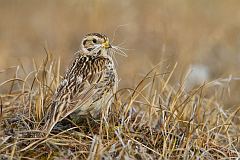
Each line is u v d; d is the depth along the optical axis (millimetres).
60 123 11539
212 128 11953
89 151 10648
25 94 12508
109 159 10547
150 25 22812
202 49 21625
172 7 24656
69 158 10648
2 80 18062
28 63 20109
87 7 21312
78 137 11164
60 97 11203
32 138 10812
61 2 25078
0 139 10898
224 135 12273
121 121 11594
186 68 18812
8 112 12133
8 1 26453
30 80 15281
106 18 23312
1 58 20156
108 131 11359
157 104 12695
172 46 19922
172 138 11297
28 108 12094
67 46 21375
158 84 13688
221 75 19656
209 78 19516
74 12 23562
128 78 17672
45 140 10789
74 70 11586
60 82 12141
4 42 22203
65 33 22156
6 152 10664
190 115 12578
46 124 10992
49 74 12664
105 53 11930
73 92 11219
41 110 11727
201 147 11461
